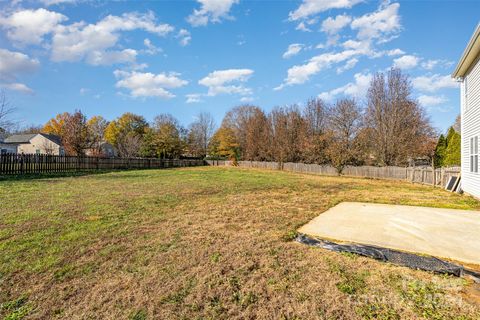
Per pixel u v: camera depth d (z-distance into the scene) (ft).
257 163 104.88
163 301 7.13
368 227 14.52
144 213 17.58
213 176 52.47
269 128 106.63
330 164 73.41
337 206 21.20
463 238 12.47
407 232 13.52
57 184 32.81
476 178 26.32
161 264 9.46
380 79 71.36
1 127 57.06
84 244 11.44
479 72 25.40
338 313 6.51
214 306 6.91
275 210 19.13
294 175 63.26
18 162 44.19
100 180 39.50
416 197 27.27
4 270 8.88
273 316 6.45
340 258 10.07
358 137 68.64
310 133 91.97
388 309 6.64
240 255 10.34
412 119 68.08
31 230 13.30
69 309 6.77
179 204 21.07
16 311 6.66
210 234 13.07
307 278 8.41
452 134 64.80
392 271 8.89
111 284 8.02
